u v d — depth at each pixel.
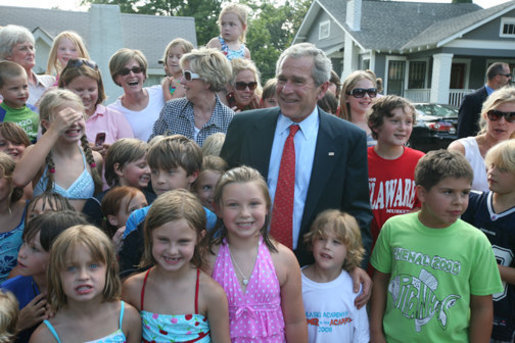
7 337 1.82
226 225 2.00
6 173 2.41
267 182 2.37
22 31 4.14
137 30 27.84
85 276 1.73
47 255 2.04
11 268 2.54
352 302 2.30
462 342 2.18
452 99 22.61
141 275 1.96
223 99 4.63
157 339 1.85
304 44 2.25
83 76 3.41
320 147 2.31
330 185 2.34
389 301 2.35
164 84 4.55
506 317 2.39
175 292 1.88
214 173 2.45
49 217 2.08
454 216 2.18
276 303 2.01
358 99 3.93
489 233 2.48
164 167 2.33
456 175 2.13
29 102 4.22
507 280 2.37
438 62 21.80
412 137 13.55
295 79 2.19
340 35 27.11
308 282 2.34
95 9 11.77
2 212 2.52
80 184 2.72
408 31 25.31
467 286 2.18
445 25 24.06
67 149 2.75
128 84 4.03
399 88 24.56
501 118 2.94
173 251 1.80
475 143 3.16
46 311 1.93
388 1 28.17
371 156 2.97
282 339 2.04
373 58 23.62
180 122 3.45
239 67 4.42
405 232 2.34
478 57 23.62
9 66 3.44
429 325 2.18
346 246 2.26
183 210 1.83
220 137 3.05
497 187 2.41
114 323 1.82
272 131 2.41
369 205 2.46
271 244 2.08
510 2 21.77
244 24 5.93
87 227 1.84
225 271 2.00
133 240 2.19
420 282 2.22
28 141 3.07
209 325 1.93
